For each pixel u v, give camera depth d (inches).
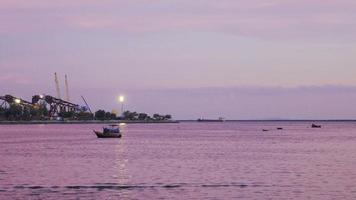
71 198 5703.7
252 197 5797.2
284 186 6510.8
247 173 7869.1
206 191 6161.4
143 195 5900.6
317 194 5969.5
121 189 6294.3
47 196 5821.9
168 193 6028.5
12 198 5703.7
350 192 6087.6
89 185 6594.5
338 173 7854.3
